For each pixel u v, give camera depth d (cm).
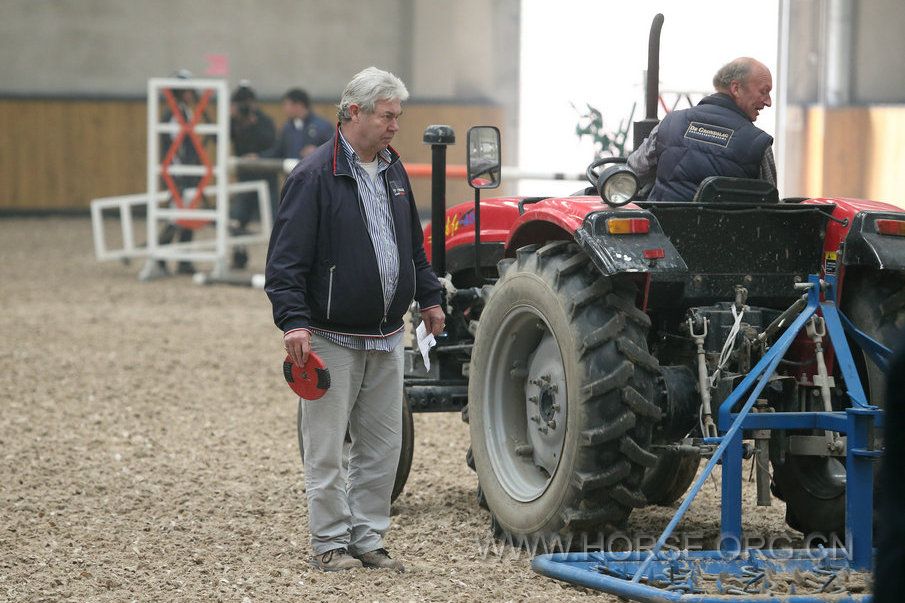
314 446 1380
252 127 4853
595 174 1465
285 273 1326
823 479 1490
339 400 1373
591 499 1339
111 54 7200
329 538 1391
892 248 1351
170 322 3509
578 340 1323
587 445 1316
